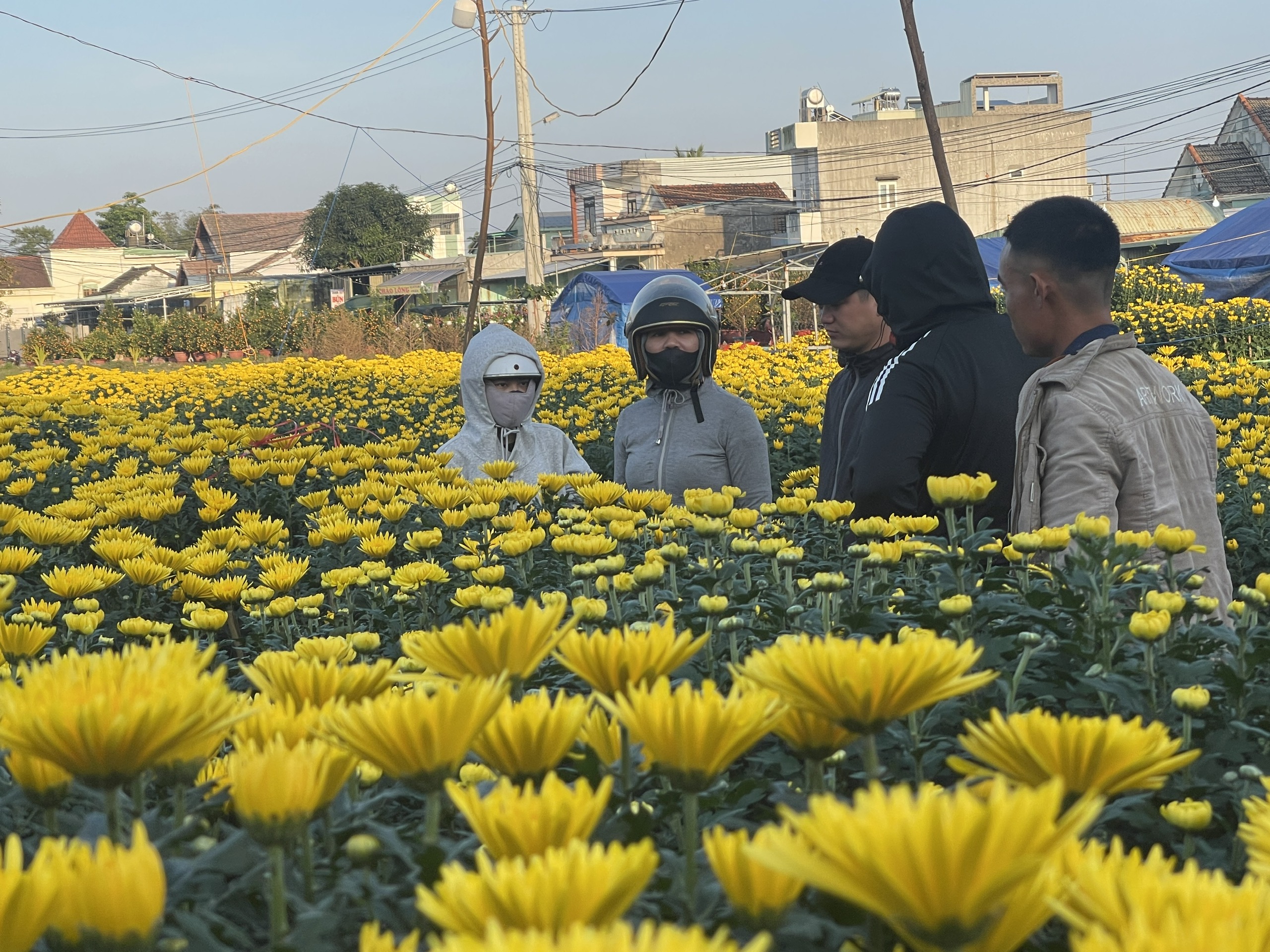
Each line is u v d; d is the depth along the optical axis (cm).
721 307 3247
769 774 147
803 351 1559
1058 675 176
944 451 332
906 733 145
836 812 56
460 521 341
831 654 83
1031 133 5609
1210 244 2502
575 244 5575
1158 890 57
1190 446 269
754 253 4128
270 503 536
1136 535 194
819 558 297
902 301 349
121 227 9331
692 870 85
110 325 4475
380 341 2950
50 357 4238
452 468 474
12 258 7775
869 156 5447
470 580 301
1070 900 63
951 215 352
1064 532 206
